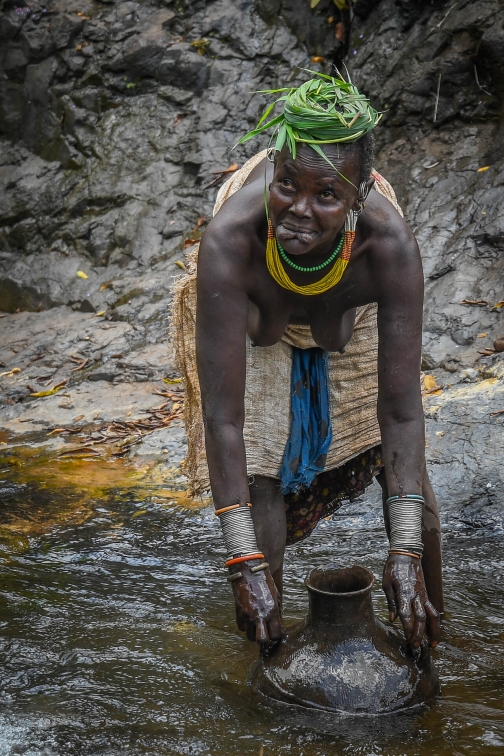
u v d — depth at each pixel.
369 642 3.50
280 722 3.42
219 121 9.76
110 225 9.66
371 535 5.39
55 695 3.68
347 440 4.07
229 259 3.32
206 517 5.69
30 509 5.84
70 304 9.34
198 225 9.36
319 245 3.23
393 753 3.23
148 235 9.46
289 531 4.40
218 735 3.36
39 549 5.29
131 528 5.57
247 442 3.87
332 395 4.00
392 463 3.49
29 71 10.55
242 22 10.09
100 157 10.05
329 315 3.55
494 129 8.62
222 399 3.41
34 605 4.54
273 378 3.88
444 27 8.85
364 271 3.40
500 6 8.66
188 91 10.06
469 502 5.57
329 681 3.44
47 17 10.61
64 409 7.55
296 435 3.93
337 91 3.11
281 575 4.05
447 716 3.45
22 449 6.91
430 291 7.66
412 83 8.91
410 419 3.49
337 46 9.72
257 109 9.77
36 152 10.51
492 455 5.85
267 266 3.34
